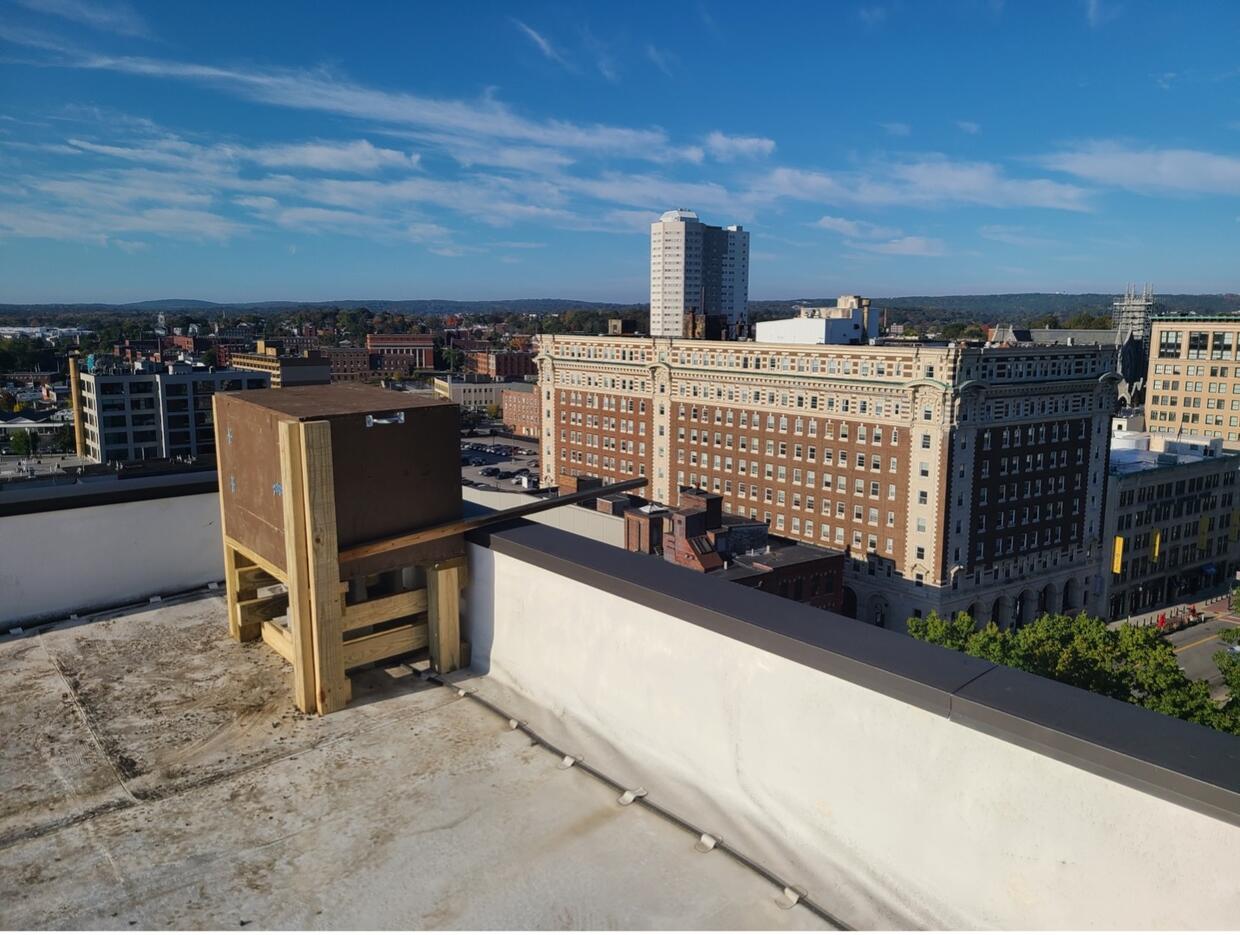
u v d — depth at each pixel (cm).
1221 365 12056
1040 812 404
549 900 470
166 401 12169
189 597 966
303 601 683
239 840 527
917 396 7281
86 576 918
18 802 574
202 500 991
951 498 7306
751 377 8700
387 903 469
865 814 475
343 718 682
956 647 4606
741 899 470
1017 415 7594
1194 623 8494
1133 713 406
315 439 656
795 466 8431
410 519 726
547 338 11088
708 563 5912
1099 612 8800
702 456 9381
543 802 563
